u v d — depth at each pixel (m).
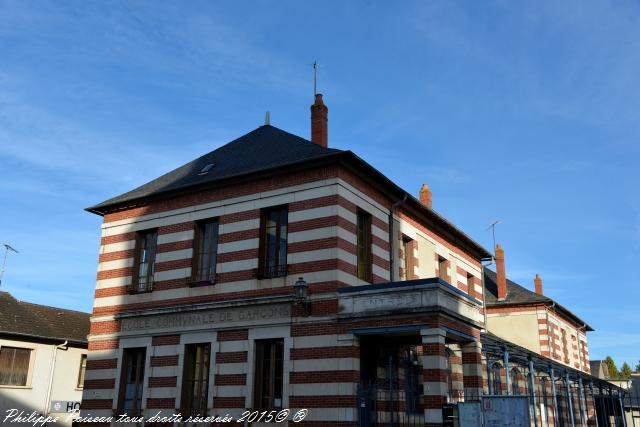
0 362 25.11
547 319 32.94
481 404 13.52
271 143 20.66
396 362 17.77
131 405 18.67
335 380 15.15
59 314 30.22
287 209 17.58
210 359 17.38
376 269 17.98
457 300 15.92
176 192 19.62
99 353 19.69
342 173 16.95
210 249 18.86
